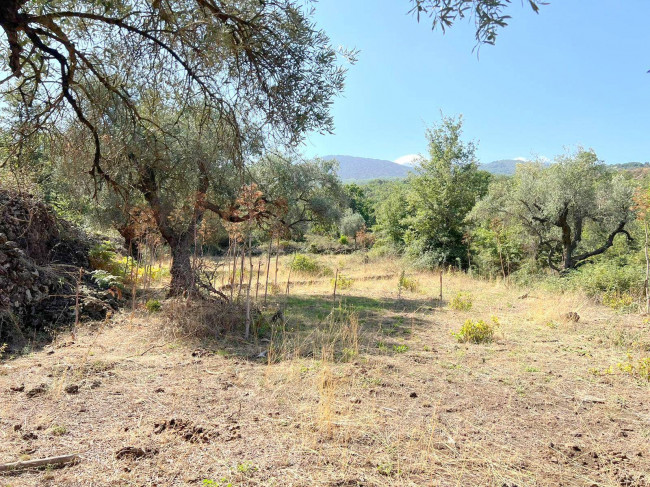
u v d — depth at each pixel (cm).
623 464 302
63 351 536
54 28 311
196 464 275
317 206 1292
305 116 404
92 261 930
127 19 364
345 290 1319
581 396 443
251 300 840
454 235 2175
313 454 294
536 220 1650
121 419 343
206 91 397
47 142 424
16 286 618
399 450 307
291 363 511
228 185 851
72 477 255
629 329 750
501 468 288
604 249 1557
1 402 366
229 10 365
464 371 518
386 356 573
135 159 459
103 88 408
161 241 1035
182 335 628
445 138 2181
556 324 809
